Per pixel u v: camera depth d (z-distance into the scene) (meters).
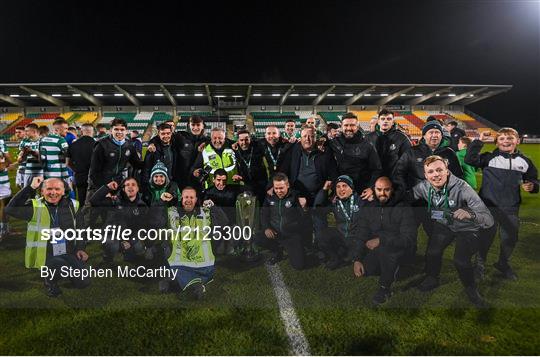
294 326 2.60
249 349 2.34
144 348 2.35
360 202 3.83
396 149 4.50
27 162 4.85
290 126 5.27
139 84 25.52
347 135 4.29
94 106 30.81
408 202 3.45
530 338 2.45
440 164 3.21
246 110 31.19
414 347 2.36
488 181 3.55
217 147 4.41
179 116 30.36
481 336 2.47
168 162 4.65
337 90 28.12
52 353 2.31
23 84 24.72
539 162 13.65
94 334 2.51
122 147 4.76
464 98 31.75
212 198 4.34
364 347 2.37
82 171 5.07
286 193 3.83
